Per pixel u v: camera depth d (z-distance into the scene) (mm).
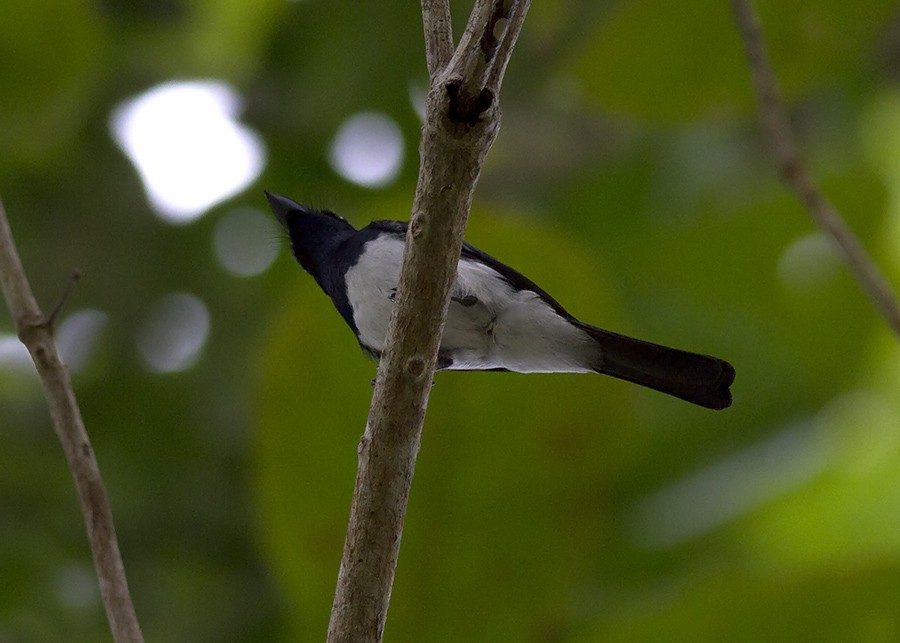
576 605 7953
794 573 6984
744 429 9898
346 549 5930
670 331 10180
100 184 13953
